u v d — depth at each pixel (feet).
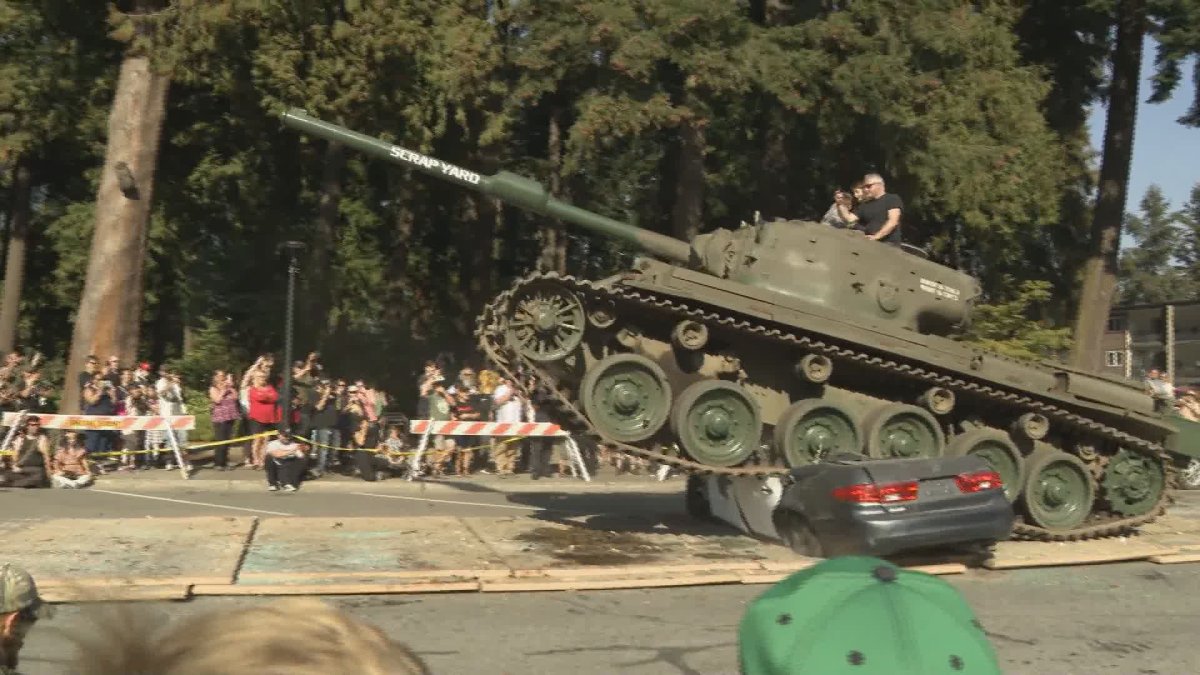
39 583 27.71
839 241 40.88
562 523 41.78
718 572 32.68
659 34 69.51
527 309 38.34
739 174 95.66
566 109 101.24
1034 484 40.96
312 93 67.97
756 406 39.24
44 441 55.01
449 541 36.68
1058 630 27.94
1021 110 81.71
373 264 101.04
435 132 74.02
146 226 71.56
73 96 81.30
